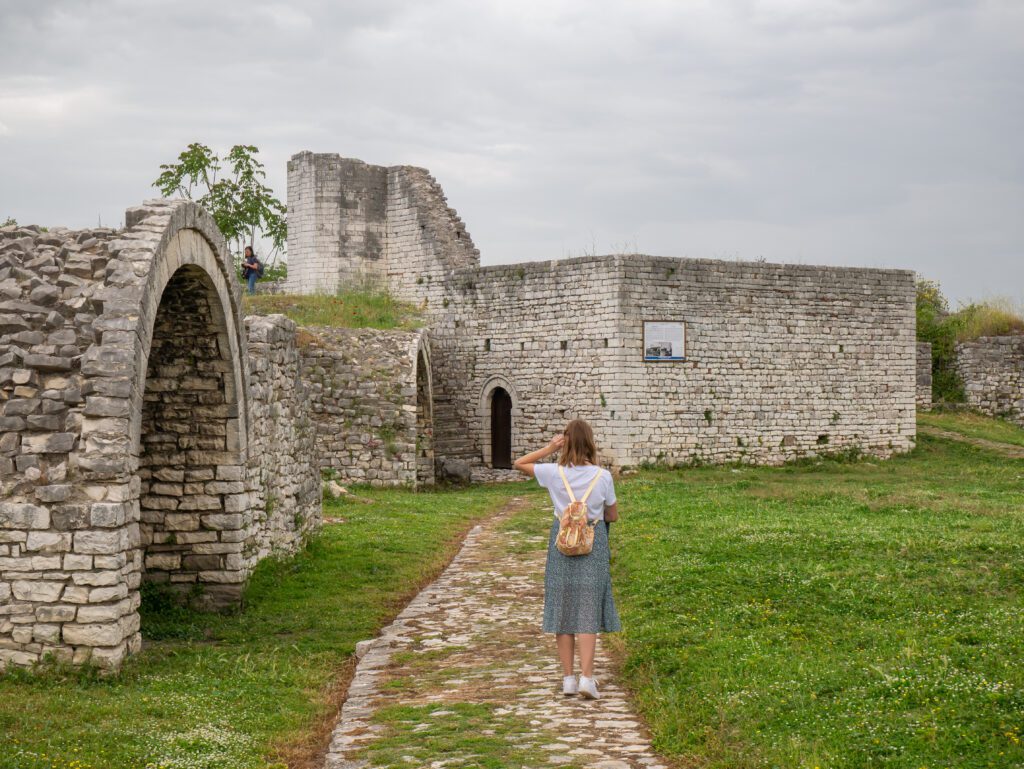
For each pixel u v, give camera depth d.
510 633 11.22
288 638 11.45
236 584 12.74
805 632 9.66
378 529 19.05
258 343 14.42
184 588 12.73
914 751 6.36
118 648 9.30
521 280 33.12
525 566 15.62
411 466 28.48
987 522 16.45
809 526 16.23
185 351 12.52
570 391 31.78
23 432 9.45
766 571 12.42
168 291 12.05
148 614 12.29
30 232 10.61
